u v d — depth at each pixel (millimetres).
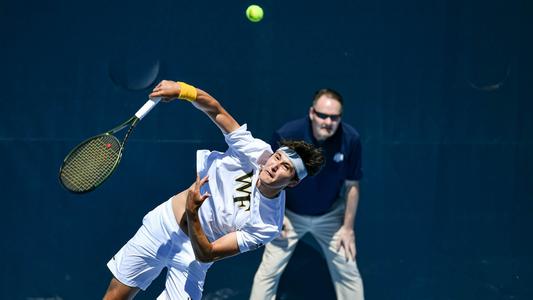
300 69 15891
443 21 16172
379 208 16109
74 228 15836
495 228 16422
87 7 15727
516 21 16344
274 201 11188
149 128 15812
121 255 12711
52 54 15758
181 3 15766
